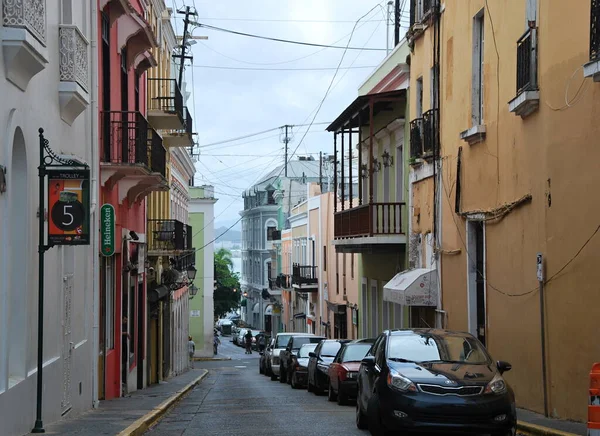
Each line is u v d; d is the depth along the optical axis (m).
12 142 11.03
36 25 11.34
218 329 112.25
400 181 28.95
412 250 26.17
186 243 36.38
